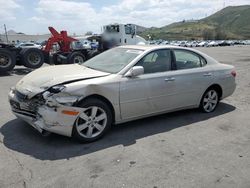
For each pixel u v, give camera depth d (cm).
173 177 353
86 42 1753
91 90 436
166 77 527
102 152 416
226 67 649
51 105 411
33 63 1353
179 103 561
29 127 509
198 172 366
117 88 463
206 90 610
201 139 477
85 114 440
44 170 361
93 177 347
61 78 444
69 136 435
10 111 609
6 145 433
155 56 526
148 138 475
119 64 504
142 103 501
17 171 356
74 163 381
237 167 383
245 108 676
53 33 1620
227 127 540
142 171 364
